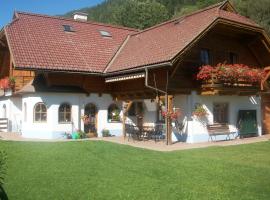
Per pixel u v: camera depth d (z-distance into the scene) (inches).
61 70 815.7
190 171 461.7
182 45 700.0
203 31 710.5
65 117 860.6
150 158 544.7
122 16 2198.6
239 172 454.3
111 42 1011.9
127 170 473.4
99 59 917.8
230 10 860.0
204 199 361.1
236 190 383.9
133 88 847.7
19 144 650.2
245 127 868.0
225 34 837.8
